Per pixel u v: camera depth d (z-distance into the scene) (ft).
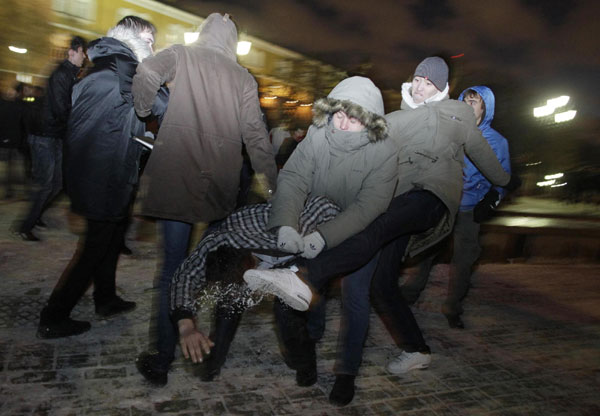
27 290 12.28
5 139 22.82
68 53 12.69
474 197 12.50
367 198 7.89
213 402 8.37
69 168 9.08
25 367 8.77
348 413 8.48
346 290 8.82
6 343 9.53
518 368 10.94
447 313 13.21
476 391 9.71
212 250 7.56
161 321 8.51
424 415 8.66
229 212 8.79
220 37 8.66
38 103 15.87
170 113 8.02
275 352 10.44
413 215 8.50
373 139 7.79
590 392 10.14
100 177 8.98
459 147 9.24
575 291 17.98
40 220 18.99
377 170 7.98
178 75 8.04
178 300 7.23
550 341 12.75
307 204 8.38
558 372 10.93
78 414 7.63
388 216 8.36
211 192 8.34
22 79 44.09
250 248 7.62
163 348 8.57
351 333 8.73
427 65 9.52
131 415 7.76
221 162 8.38
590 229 23.90
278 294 7.36
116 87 8.84
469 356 11.31
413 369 10.25
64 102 12.63
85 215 9.12
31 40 44.01
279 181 8.33
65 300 9.84
